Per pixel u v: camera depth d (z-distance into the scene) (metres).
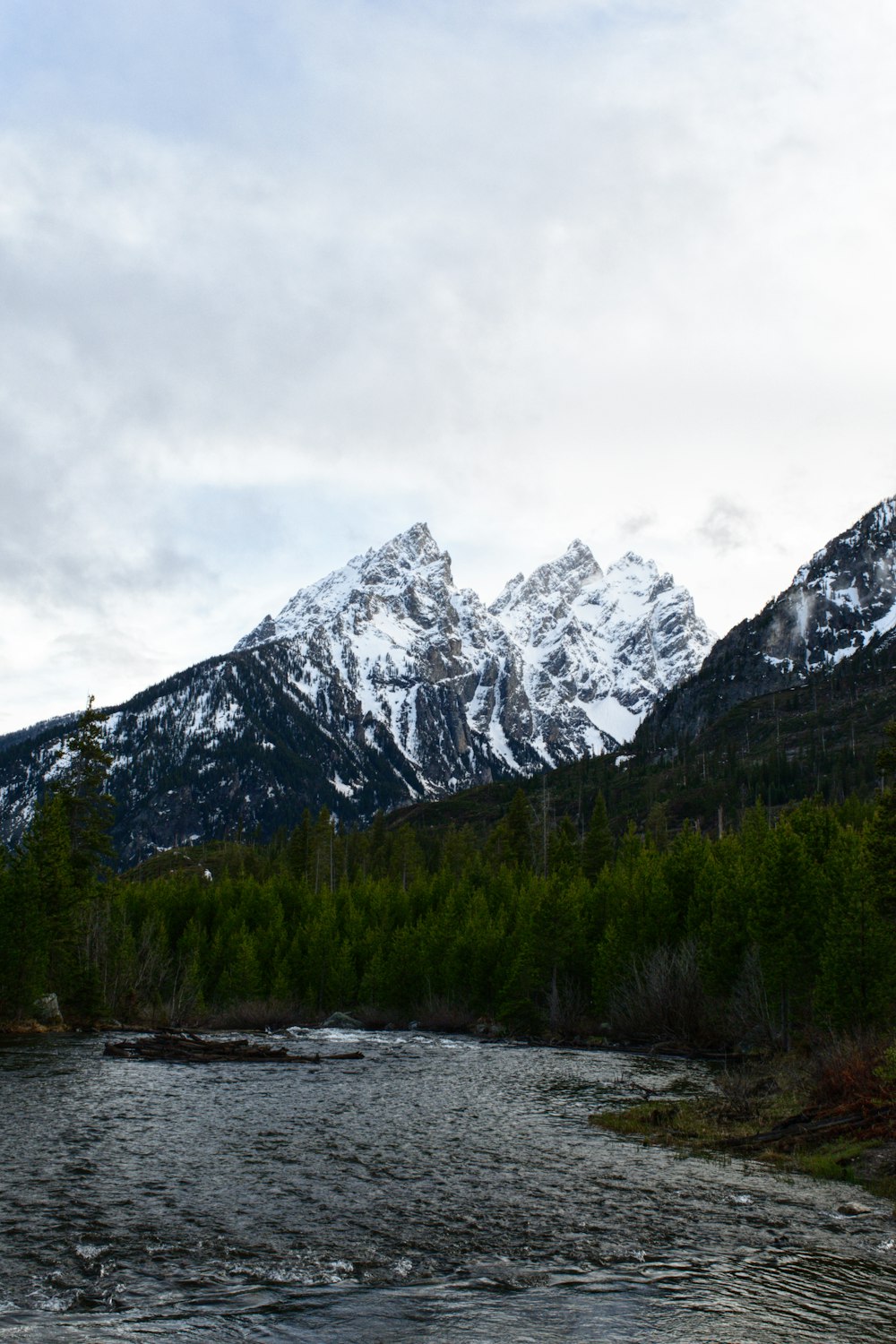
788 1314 18.84
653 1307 19.09
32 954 78.44
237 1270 20.88
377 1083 50.78
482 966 102.56
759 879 79.00
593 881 143.62
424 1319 18.36
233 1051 60.75
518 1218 25.27
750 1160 33.19
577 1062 65.31
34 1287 19.56
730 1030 74.94
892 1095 36.75
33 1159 30.39
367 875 177.62
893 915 55.62
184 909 134.88
